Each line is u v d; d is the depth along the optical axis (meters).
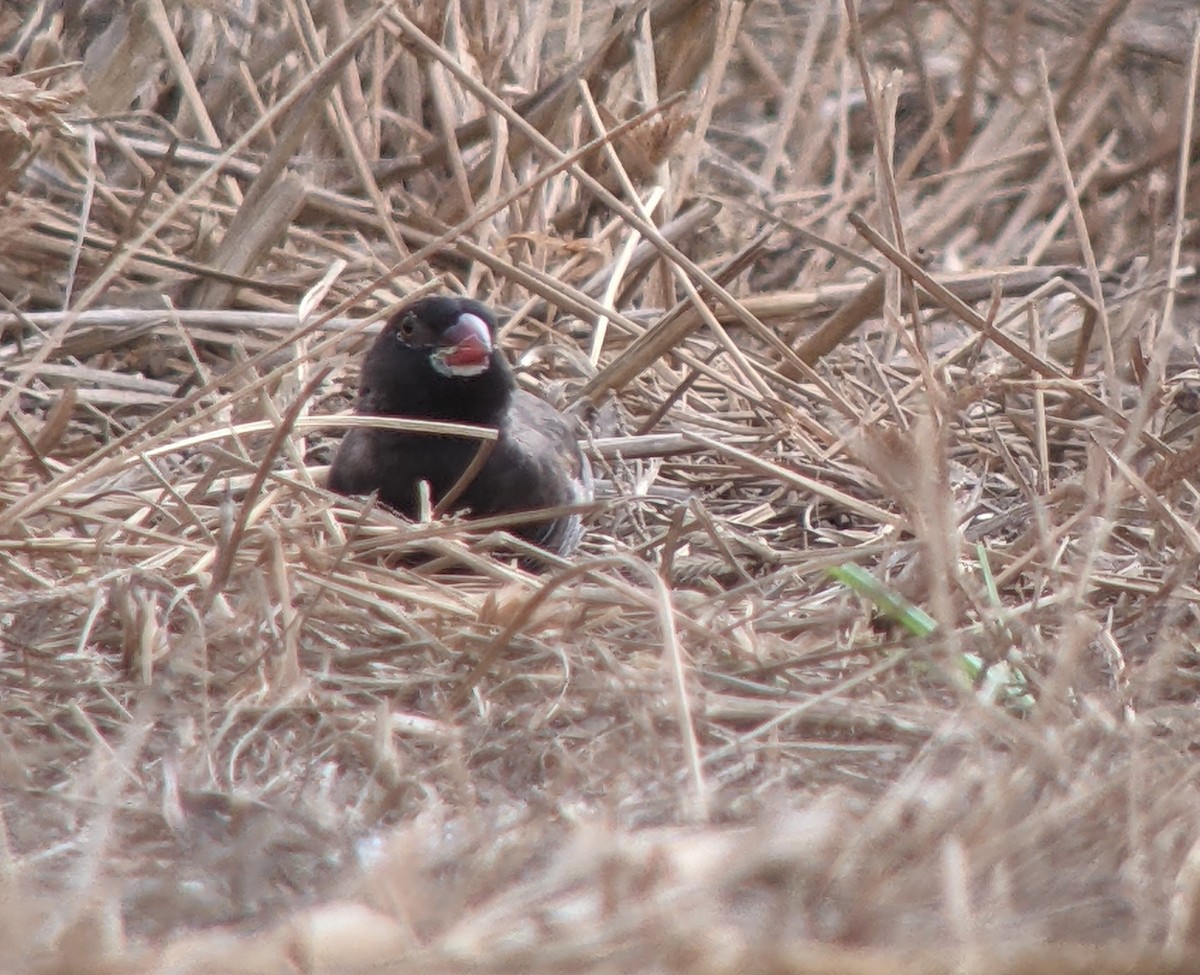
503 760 6.79
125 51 14.32
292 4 14.33
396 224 14.62
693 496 9.82
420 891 5.34
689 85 15.74
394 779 6.44
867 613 8.59
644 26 15.04
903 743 7.16
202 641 7.23
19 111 11.16
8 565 8.50
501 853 5.61
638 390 13.12
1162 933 5.36
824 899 5.34
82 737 7.03
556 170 11.31
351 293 13.58
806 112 18.12
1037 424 11.40
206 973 4.89
